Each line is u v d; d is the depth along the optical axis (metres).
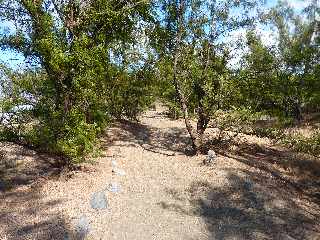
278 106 22.83
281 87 22.58
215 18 16.61
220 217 11.88
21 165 14.11
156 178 14.05
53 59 11.91
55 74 12.57
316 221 12.18
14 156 14.77
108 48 14.49
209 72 16.67
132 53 21.41
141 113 25.58
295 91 23.67
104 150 16.50
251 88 17.59
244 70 17.23
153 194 12.81
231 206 12.53
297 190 14.29
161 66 18.23
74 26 12.91
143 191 12.93
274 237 11.07
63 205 11.47
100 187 12.73
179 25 16.53
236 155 17.14
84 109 13.55
